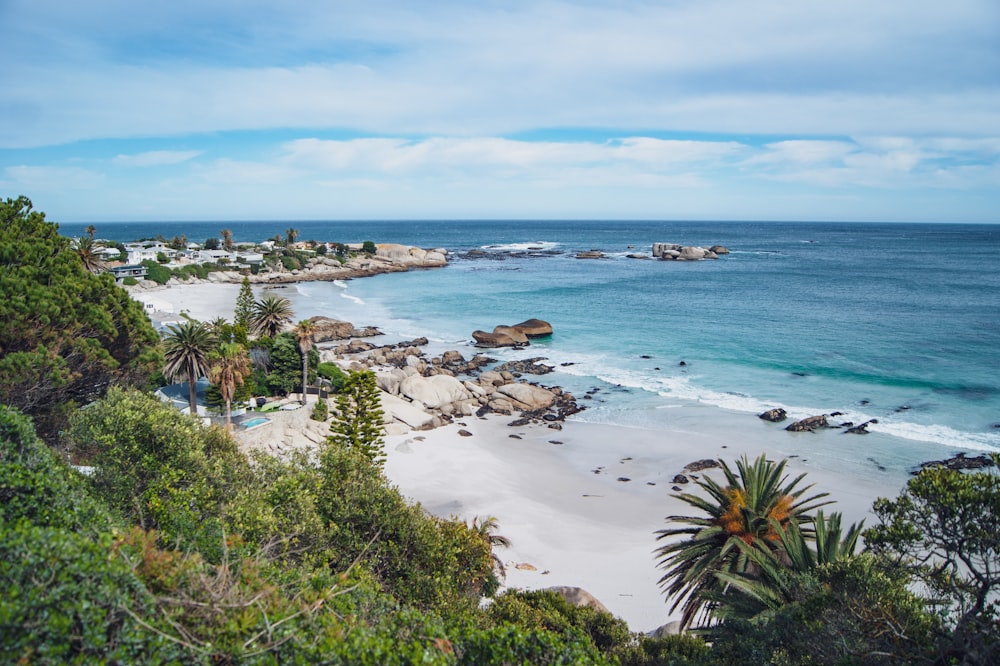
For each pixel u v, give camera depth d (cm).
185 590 1087
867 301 12256
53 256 2897
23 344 2525
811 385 6844
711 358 8112
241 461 2341
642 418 6022
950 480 1331
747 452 5106
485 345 9094
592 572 3491
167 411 2253
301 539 1852
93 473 2011
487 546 2750
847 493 4331
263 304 6550
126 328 3042
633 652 2270
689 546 2520
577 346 8994
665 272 18025
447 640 1209
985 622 1230
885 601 1381
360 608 1350
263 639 1059
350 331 9925
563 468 4950
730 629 1953
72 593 904
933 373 7144
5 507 1277
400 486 4506
